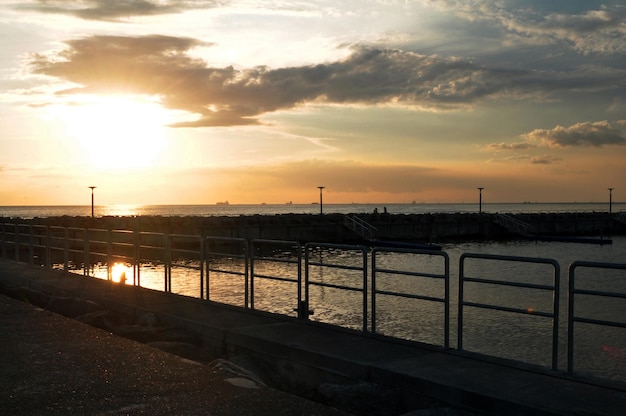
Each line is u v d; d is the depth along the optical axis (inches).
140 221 2361.0
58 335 375.9
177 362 311.1
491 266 1621.6
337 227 2768.2
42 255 1867.6
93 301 556.1
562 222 3572.8
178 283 1207.6
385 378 292.7
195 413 232.4
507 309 313.9
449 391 265.9
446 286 340.8
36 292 610.2
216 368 311.1
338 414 235.3
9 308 476.7
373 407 283.4
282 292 1036.5
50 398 249.3
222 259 1809.8
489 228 3230.8
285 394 259.8
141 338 420.8
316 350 333.4
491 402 250.7
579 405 240.4
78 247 2055.9
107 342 356.2
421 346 342.3
